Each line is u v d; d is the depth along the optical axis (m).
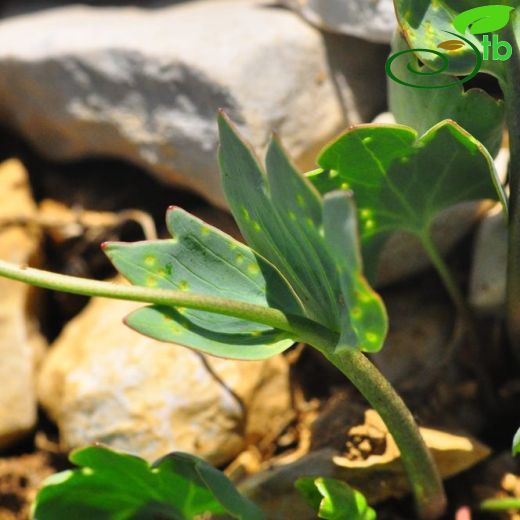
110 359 0.43
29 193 0.46
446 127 0.39
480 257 0.43
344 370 0.39
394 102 0.41
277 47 0.44
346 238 0.36
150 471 0.40
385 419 0.39
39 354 0.45
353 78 0.44
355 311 0.36
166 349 0.43
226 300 0.38
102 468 0.40
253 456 0.42
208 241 0.39
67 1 0.48
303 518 0.41
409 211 0.41
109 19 0.46
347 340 0.37
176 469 0.39
